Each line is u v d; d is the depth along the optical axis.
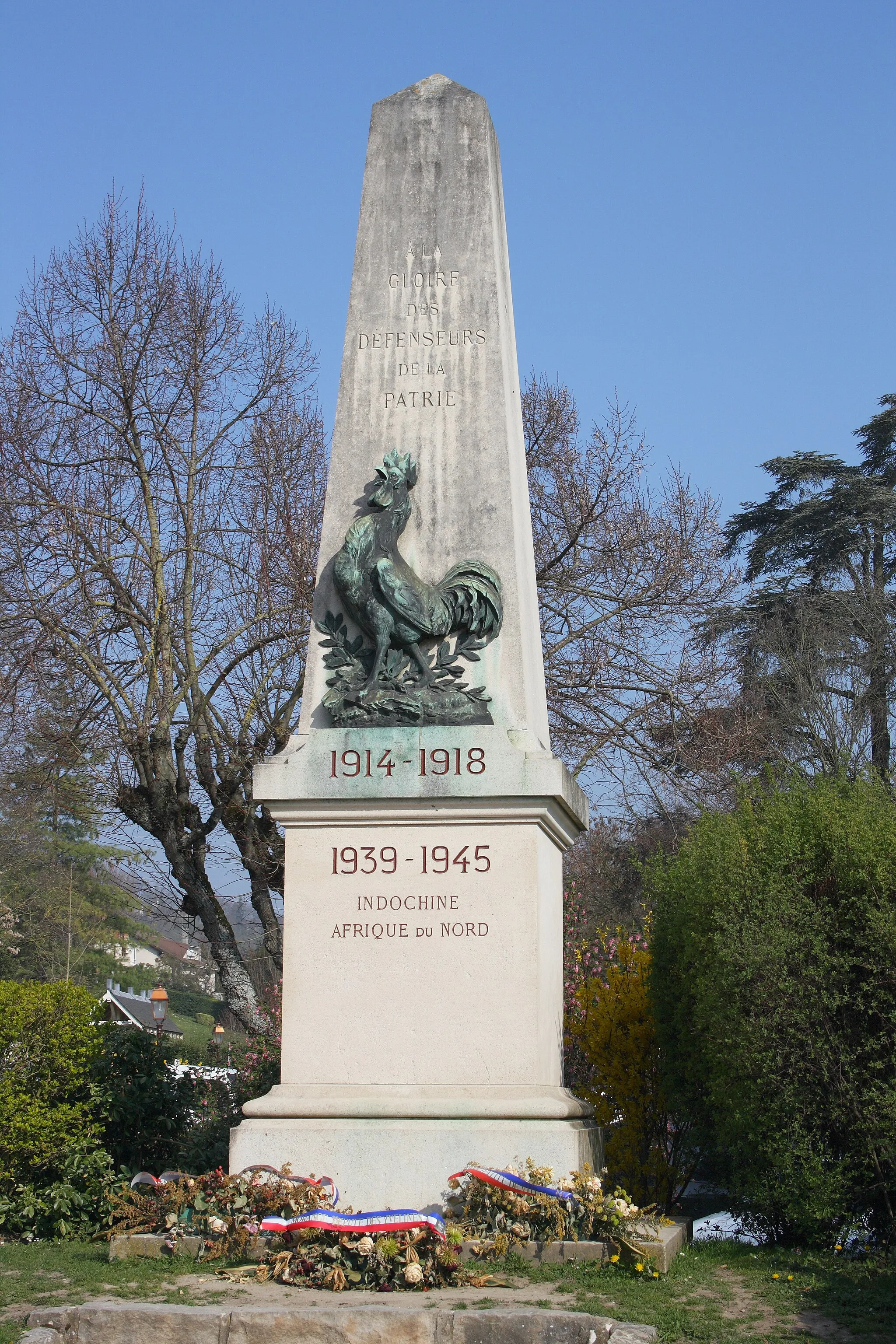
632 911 22.08
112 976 43.81
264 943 17.84
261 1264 7.02
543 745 9.04
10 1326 6.15
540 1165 7.70
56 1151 8.77
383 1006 8.27
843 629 28.47
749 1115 8.37
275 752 17.52
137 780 17.78
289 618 17.03
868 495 31.78
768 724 21.69
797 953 8.19
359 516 9.20
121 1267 7.28
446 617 8.84
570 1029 11.33
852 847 8.45
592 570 19.41
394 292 9.59
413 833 8.46
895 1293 7.01
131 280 18.09
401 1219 6.86
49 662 16.88
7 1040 8.99
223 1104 11.27
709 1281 7.26
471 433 9.26
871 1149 7.99
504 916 8.27
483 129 9.80
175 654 17.36
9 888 34.28
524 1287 6.77
